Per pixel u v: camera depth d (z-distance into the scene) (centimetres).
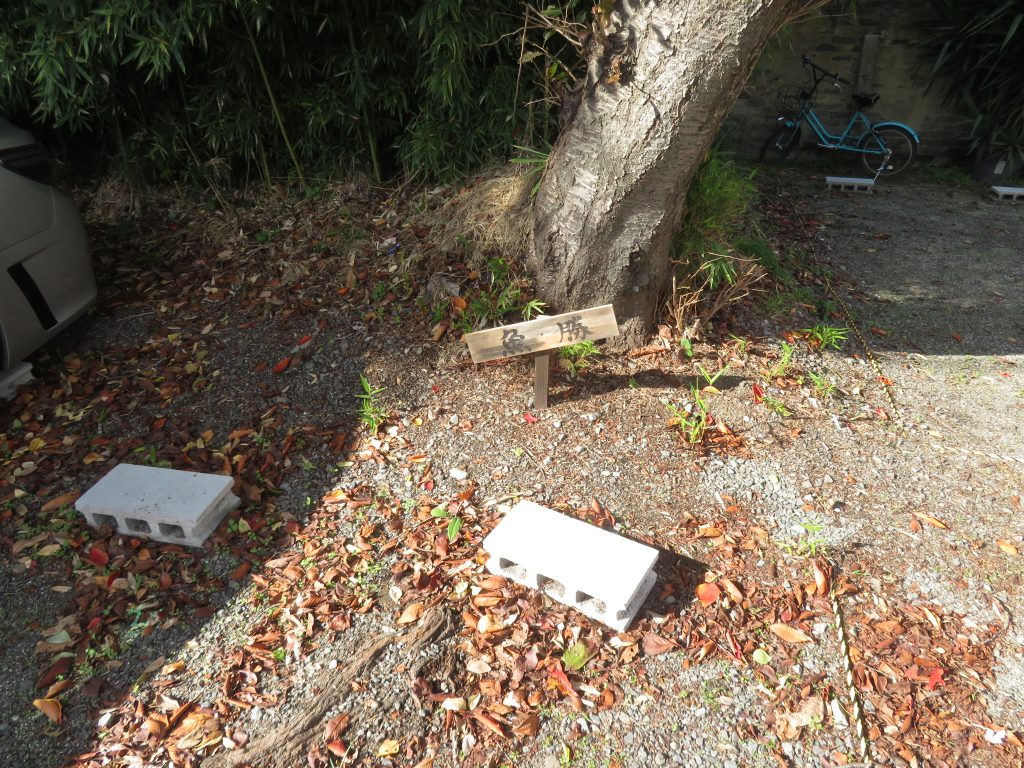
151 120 485
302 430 313
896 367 370
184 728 204
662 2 272
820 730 203
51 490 286
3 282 302
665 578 247
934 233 539
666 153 300
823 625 232
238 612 238
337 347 357
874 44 648
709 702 210
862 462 301
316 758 197
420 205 444
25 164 329
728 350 360
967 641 228
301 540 262
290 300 389
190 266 427
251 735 202
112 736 203
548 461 296
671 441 306
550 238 340
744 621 233
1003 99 637
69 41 383
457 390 333
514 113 425
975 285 457
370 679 216
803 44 662
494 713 207
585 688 213
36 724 207
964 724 204
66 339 369
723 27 269
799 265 472
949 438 319
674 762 196
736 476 290
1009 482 292
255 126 457
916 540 264
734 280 384
